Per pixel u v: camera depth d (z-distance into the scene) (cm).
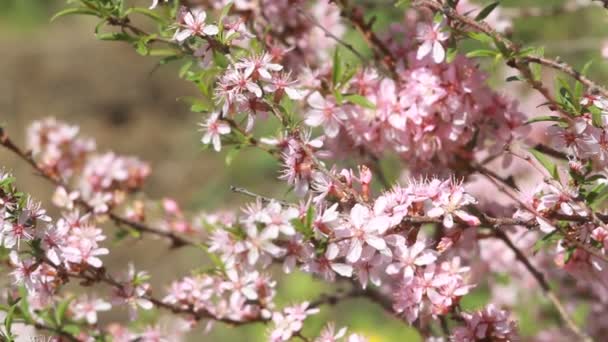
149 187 252
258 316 104
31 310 104
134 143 266
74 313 107
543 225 95
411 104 102
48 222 100
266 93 97
